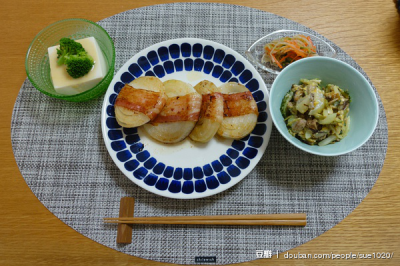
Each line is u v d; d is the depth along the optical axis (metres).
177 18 0.47
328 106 0.38
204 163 0.39
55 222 0.38
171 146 0.40
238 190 0.39
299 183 0.39
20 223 0.38
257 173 0.40
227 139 0.40
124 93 0.39
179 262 0.37
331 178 0.40
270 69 0.44
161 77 0.43
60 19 0.47
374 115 0.35
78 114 0.43
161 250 0.37
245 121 0.38
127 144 0.40
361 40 0.46
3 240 0.38
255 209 0.39
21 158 0.41
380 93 0.43
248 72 0.42
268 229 0.38
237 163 0.39
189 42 0.43
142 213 0.38
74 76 0.40
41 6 0.47
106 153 0.41
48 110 0.43
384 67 0.44
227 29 0.46
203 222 0.37
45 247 0.37
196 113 0.38
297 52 0.44
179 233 0.38
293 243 0.37
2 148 0.41
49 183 0.40
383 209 0.39
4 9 0.47
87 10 0.47
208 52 0.43
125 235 0.37
